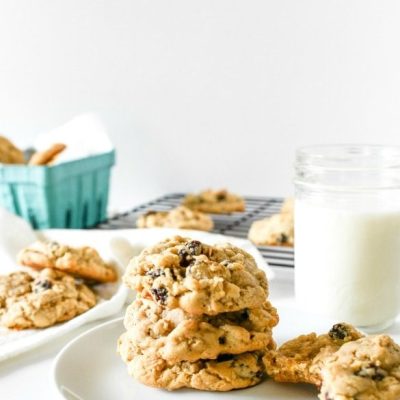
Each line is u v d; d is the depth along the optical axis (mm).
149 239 700
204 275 481
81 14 988
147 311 496
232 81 920
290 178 923
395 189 548
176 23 933
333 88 872
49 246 649
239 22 897
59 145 838
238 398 475
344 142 881
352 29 850
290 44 880
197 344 476
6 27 1046
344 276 557
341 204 561
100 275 646
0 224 723
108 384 488
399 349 465
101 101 1010
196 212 825
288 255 725
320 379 460
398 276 560
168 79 958
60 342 560
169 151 985
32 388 500
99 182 874
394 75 843
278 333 543
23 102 1068
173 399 475
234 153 945
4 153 842
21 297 606
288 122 902
